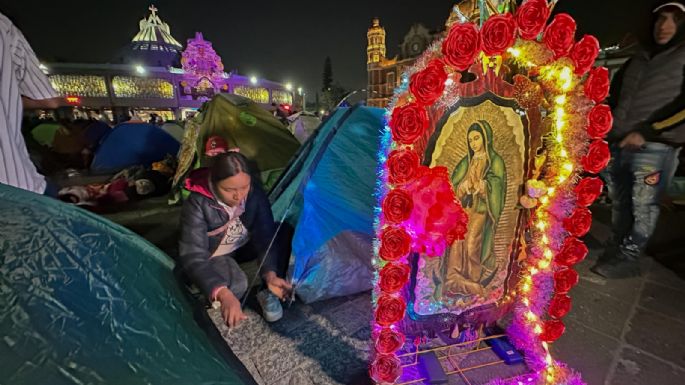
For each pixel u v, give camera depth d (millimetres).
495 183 1605
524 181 1651
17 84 2303
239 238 2430
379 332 1587
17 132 2328
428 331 1805
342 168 2758
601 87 1444
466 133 1481
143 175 6031
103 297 982
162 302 1169
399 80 1422
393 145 1390
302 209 2564
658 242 3691
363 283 2689
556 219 1691
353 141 2863
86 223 1197
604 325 2320
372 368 1600
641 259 3320
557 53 1414
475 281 1731
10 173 2250
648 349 2074
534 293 1821
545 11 1291
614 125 2979
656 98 2684
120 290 1045
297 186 2754
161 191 6109
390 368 1544
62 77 39531
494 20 1255
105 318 930
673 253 3420
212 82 48719
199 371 1001
